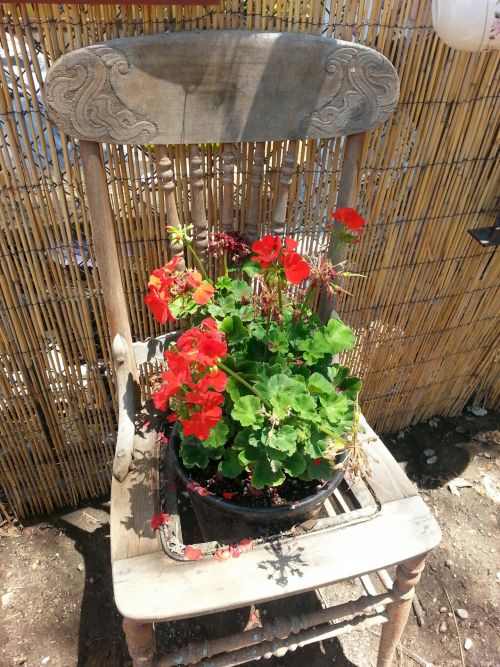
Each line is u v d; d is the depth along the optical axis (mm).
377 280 1432
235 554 918
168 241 1185
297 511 938
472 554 1577
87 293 1257
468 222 1373
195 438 960
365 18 968
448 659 1382
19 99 938
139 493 1014
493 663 1373
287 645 1068
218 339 819
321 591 1496
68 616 1413
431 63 1056
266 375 920
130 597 855
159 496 1014
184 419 827
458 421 1943
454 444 1871
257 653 1059
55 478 1576
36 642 1363
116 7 865
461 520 1655
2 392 1343
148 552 922
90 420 1495
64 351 1342
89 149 920
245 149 1066
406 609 1110
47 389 1388
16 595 1444
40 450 1495
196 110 917
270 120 955
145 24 883
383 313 1524
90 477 1620
